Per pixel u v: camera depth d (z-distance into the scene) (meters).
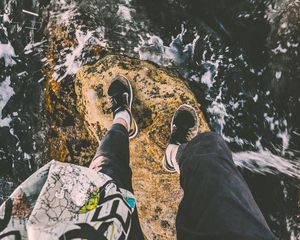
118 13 1.80
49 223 0.74
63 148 1.81
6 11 1.83
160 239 1.75
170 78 1.77
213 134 1.24
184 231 0.97
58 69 1.81
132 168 1.75
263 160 1.77
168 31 1.81
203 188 1.01
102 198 0.84
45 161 1.82
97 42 1.80
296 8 1.72
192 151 1.18
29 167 1.81
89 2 1.80
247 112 1.77
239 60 1.79
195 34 1.80
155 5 1.80
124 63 1.78
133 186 1.75
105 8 1.80
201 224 0.92
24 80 1.82
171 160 1.67
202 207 0.96
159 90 1.76
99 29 1.80
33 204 0.78
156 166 1.74
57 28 1.81
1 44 1.82
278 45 1.75
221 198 0.95
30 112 1.82
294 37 1.73
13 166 1.81
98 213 0.82
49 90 1.81
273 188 1.76
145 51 1.80
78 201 0.80
